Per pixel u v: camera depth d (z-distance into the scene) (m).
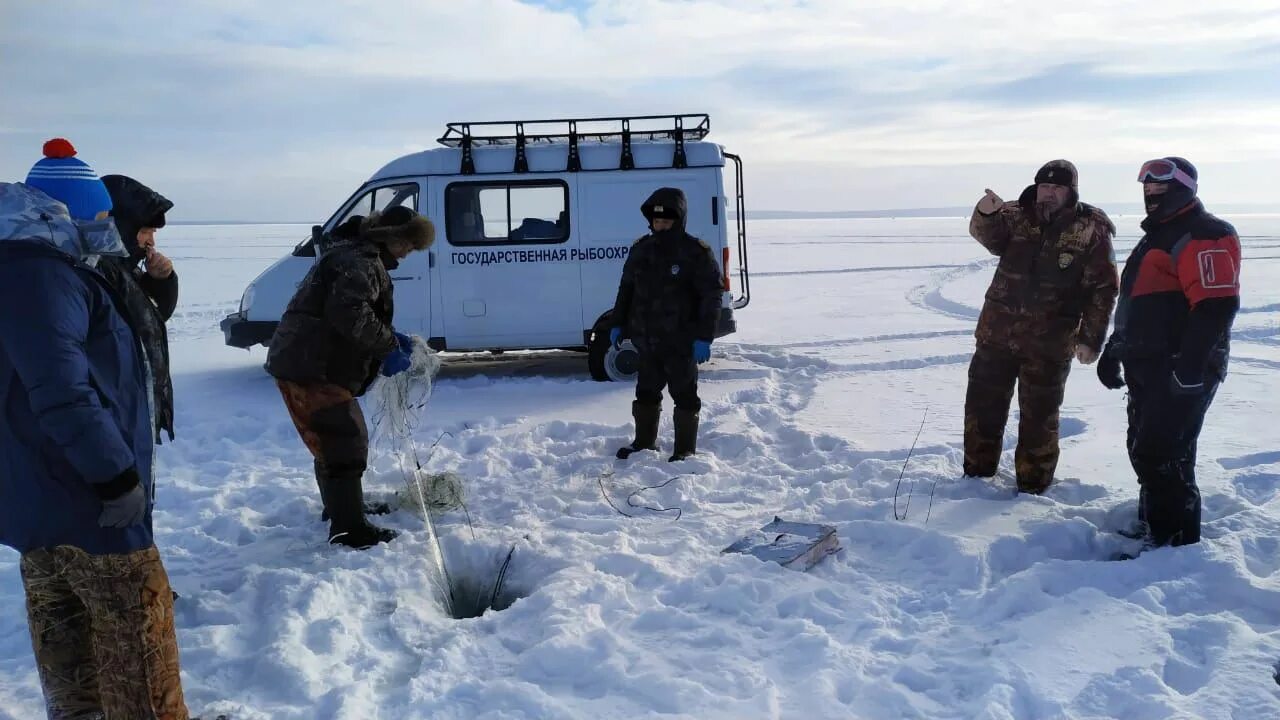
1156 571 4.14
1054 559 4.41
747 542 4.54
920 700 3.17
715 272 6.36
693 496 5.66
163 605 2.72
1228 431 6.93
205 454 7.02
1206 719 2.94
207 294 22.36
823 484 5.65
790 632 3.68
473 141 10.28
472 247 9.99
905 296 20.66
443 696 3.26
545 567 4.48
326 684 3.38
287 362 4.64
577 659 3.48
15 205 2.42
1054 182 5.05
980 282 23.94
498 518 5.30
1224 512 4.92
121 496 2.43
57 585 2.69
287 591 4.09
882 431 7.37
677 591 4.11
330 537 4.90
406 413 5.29
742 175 10.77
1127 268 4.52
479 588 4.65
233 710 3.20
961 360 11.13
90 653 2.77
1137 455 4.45
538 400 8.98
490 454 6.70
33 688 3.40
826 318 16.50
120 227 3.29
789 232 77.19
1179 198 4.29
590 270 10.04
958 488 5.42
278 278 10.02
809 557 4.36
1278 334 12.40
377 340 4.62
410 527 5.14
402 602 4.11
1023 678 3.23
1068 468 6.00
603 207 10.02
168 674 2.74
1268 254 32.38
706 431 7.32
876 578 4.30
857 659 3.44
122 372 2.59
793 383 9.98
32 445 2.47
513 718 3.10
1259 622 3.73
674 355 6.40
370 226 4.72
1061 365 5.25
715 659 3.48
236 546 4.94
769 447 6.90
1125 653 3.41
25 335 2.32
